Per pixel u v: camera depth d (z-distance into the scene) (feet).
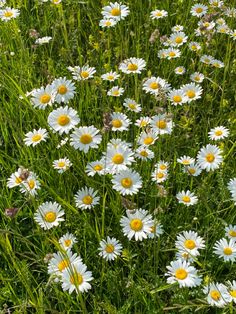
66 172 1.91
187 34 2.79
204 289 1.48
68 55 2.50
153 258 1.73
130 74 2.46
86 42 2.70
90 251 1.73
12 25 2.60
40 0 2.76
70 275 1.34
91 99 2.30
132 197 1.77
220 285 1.47
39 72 2.45
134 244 1.79
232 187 1.71
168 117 1.77
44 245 1.72
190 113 2.19
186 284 1.43
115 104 2.28
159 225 1.64
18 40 2.52
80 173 1.84
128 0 2.82
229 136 2.15
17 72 2.39
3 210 1.90
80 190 1.81
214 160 1.84
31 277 1.68
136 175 1.64
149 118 2.02
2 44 2.54
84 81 2.30
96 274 1.69
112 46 2.72
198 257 1.74
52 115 1.75
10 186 1.78
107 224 1.86
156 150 1.99
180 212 1.88
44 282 1.68
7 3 2.88
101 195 1.80
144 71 2.51
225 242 1.62
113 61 2.63
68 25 2.82
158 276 1.61
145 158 1.87
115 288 1.63
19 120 2.23
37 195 1.90
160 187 1.64
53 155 1.99
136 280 1.69
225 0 2.90
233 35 2.65
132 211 1.42
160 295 1.63
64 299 1.59
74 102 2.23
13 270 1.68
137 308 1.59
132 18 2.71
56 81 1.83
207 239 1.70
